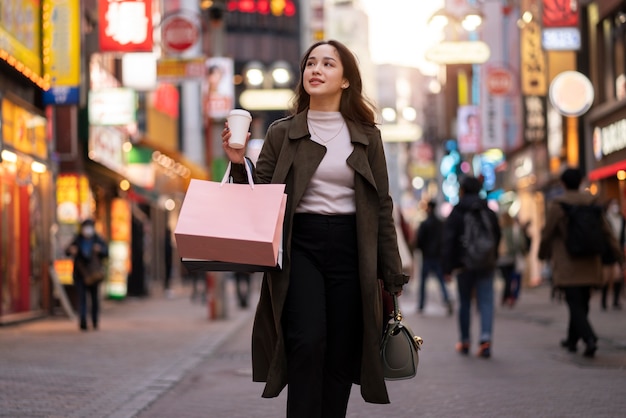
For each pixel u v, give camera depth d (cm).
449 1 3538
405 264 1927
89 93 2588
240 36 8444
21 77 2003
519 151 4797
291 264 545
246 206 521
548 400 917
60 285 2312
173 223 4803
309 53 566
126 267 3088
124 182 3266
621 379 1054
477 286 1316
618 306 2250
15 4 1884
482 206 1312
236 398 970
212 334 1747
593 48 3444
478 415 842
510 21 4619
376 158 561
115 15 1895
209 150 2291
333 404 561
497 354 1323
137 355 1380
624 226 2172
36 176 2264
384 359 555
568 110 2992
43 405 918
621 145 3158
